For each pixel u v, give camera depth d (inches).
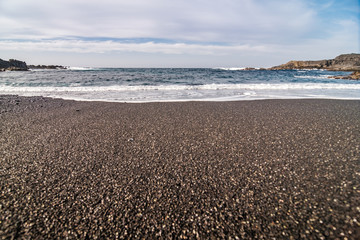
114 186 129.0
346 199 112.5
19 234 92.7
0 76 1189.7
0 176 139.7
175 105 398.3
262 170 147.9
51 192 122.6
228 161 162.4
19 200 115.3
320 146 190.4
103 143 200.2
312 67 4247.0
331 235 89.9
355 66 3548.2
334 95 564.1
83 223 99.3
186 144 197.9
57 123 270.8
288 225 97.2
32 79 985.5
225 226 98.1
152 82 898.7
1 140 208.1
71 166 154.2
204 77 1218.0
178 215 104.9
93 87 674.8
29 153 176.9
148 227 97.3
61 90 632.4
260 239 90.5
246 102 433.4
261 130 240.8
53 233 93.6
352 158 163.0
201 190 125.2
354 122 273.3
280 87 739.4
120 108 368.8
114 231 94.7
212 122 275.9
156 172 146.2
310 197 116.1
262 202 113.7
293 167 151.2
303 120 286.0
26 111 342.6
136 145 195.5
